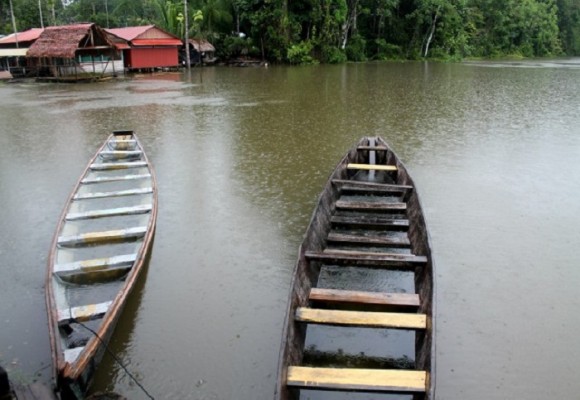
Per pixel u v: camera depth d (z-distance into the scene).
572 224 8.48
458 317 6.02
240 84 27.88
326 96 22.88
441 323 5.90
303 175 11.06
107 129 15.56
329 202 8.53
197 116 17.67
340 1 45.75
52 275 6.04
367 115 17.94
